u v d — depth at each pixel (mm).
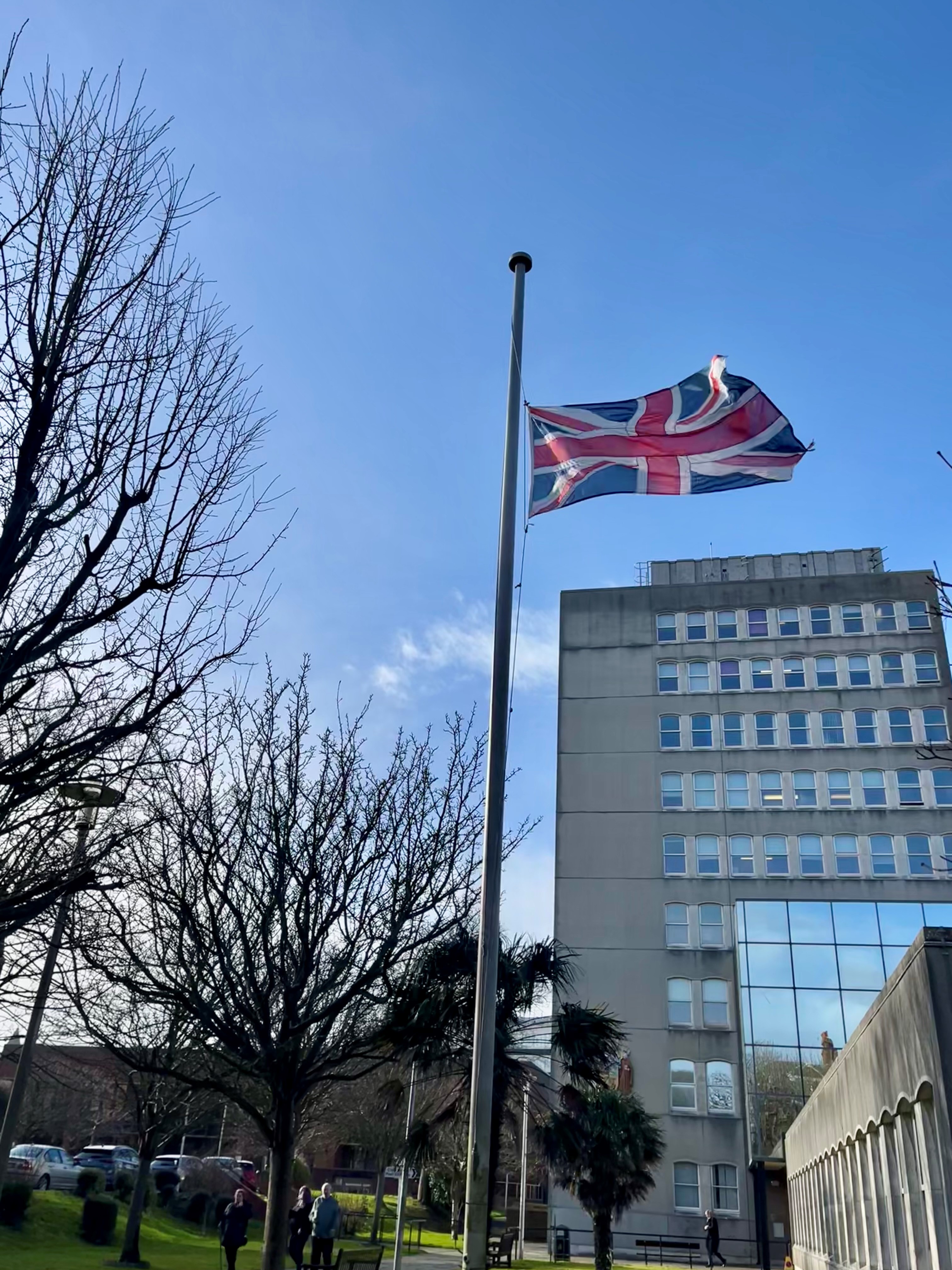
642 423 14125
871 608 52562
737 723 51438
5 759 7594
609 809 50438
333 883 14367
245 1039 13492
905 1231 11328
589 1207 21969
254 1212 39812
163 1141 26031
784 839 48594
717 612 53969
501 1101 15055
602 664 53844
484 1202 9547
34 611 8086
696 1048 44844
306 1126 31094
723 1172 42438
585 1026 16969
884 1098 11695
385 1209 51688
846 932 45594
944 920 45438
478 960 11055
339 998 13844
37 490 7199
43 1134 47656
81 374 7691
